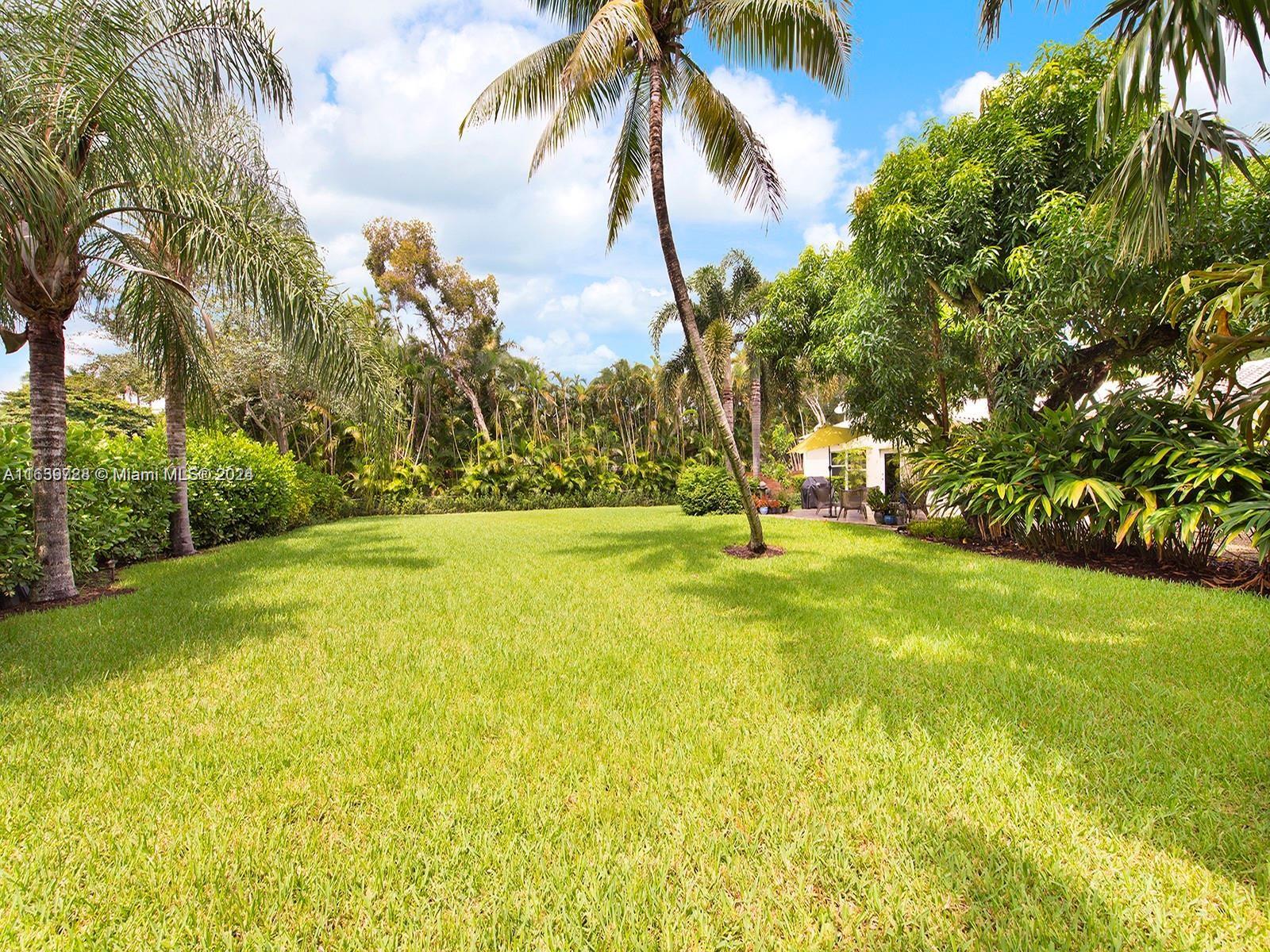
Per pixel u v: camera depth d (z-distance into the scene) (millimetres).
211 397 7633
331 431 19547
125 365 18109
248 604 5066
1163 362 8219
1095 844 1714
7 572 4809
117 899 1541
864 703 2764
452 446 23188
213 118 6230
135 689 3051
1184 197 3936
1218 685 2891
